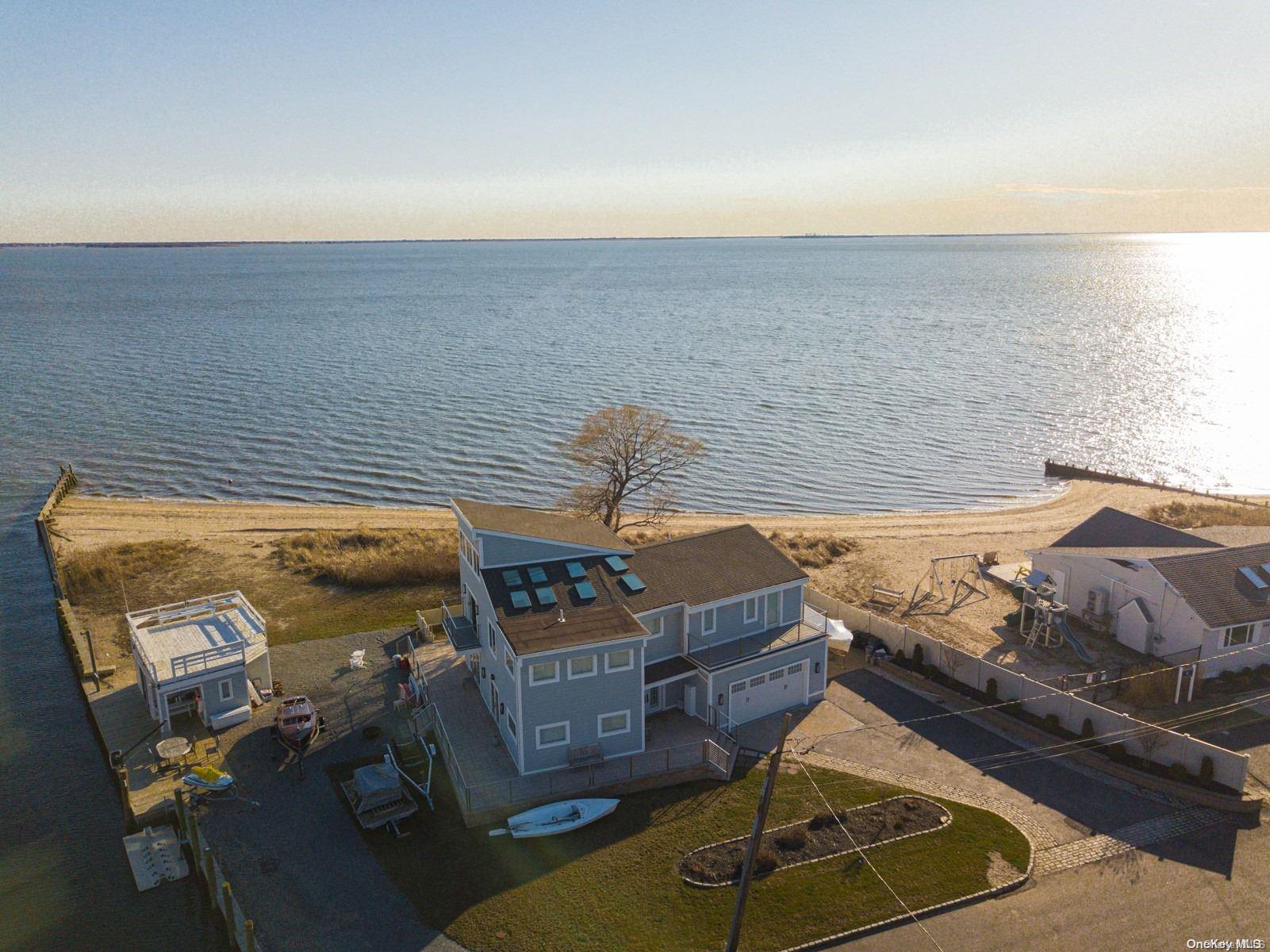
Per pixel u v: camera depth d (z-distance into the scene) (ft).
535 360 522.47
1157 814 105.50
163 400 411.95
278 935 85.92
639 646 113.09
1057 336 621.72
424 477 300.81
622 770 111.86
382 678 138.51
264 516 251.39
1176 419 377.91
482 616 126.11
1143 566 149.59
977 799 108.58
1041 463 315.99
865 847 98.73
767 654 127.85
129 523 240.32
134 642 132.87
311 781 111.24
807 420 375.86
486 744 117.80
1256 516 240.12
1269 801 106.83
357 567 185.16
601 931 86.58
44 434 349.00
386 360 526.16
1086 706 119.75
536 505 275.39
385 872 95.04
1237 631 140.26
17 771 118.73
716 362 515.50
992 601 176.55
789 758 118.21
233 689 125.70
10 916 92.53
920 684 139.44
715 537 143.95
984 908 89.86
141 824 105.19
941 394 424.05
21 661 152.66
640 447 211.61
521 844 99.60
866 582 190.49
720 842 99.71
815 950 84.89
